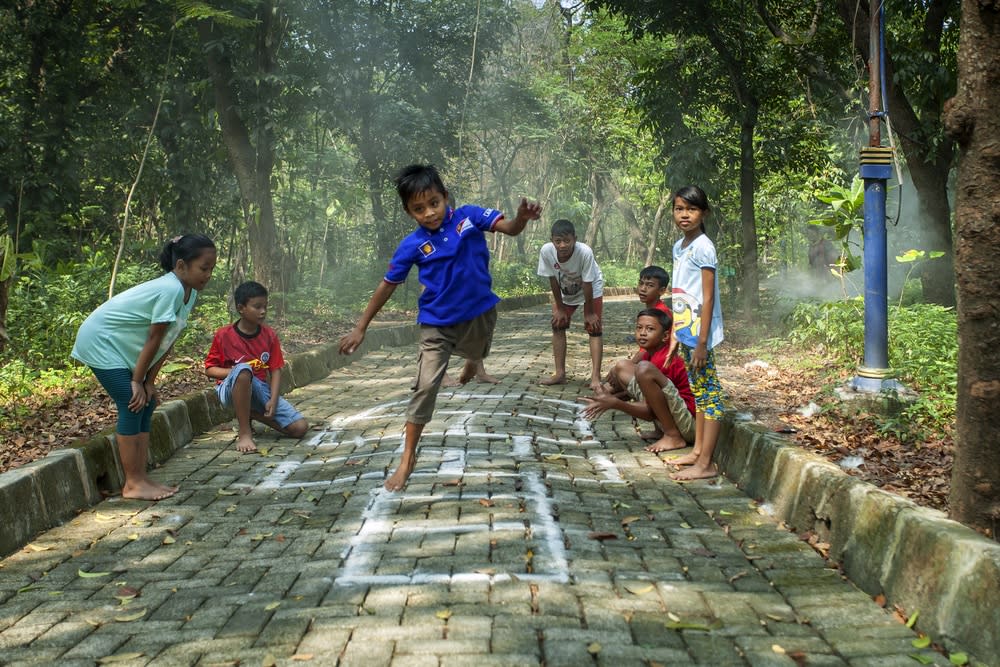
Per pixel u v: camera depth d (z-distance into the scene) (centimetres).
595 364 805
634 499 486
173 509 477
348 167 1680
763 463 488
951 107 345
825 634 314
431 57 1933
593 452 595
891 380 652
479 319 463
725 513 458
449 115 2033
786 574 374
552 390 811
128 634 318
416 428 467
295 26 1503
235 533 436
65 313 909
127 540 429
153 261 1473
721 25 1319
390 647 296
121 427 493
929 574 316
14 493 425
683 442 600
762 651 297
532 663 285
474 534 415
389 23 1809
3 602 356
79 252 1372
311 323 1280
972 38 339
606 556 390
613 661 288
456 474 521
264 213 1303
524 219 434
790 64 1356
